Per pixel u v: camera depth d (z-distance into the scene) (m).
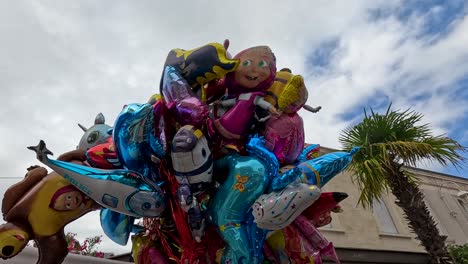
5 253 2.18
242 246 2.18
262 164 2.35
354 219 9.82
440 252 6.50
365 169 6.83
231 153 2.46
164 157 2.38
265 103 2.50
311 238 2.54
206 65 2.51
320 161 2.56
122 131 2.24
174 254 2.53
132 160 2.28
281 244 2.50
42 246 2.33
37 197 2.32
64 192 2.34
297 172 2.21
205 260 2.39
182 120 2.34
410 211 6.84
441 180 14.31
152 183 2.30
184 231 2.35
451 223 12.87
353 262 8.14
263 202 2.19
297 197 2.13
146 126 2.28
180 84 2.42
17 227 2.27
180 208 2.35
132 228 2.74
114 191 2.19
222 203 2.26
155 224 2.60
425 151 6.67
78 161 2.51
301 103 2.56
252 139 2.46
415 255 8.65
